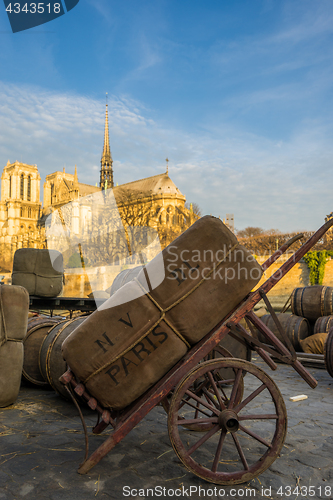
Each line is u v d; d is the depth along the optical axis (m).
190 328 2.58
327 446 3.15
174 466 2.69
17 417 3.95
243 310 2.69
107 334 2.54
